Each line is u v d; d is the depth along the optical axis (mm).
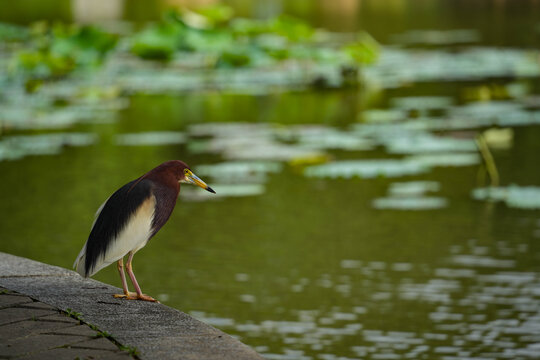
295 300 9570
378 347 8445
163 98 21484
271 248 11188
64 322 5680
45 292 6277
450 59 26625
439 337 8688
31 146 16406
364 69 25172
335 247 11242
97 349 5238
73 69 22641
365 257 10914
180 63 26906
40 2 46844
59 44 23203
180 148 16062
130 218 5883
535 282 10016
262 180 14195
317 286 9992
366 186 13898
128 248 5918
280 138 16828
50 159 15461
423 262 10633
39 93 21859
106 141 16766
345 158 15352
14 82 23000
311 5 45531
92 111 19875
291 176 14383
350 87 22719
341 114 19188
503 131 16609
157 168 6121
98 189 13617
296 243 11289
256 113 19422
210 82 23766
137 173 14430
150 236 6035
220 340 5457
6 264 6898
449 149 15938
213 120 18703
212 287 9953
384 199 13234
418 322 9039
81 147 16281
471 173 14477
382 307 9391
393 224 12102
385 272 10398
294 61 27234
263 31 23938
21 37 27266
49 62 22359
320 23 36375
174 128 17875
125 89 22625
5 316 5750
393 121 18312
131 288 9961
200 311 9297
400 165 14820
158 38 23406
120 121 18719
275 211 12758
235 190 13742
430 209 12734
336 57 23297
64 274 6727
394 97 21172
